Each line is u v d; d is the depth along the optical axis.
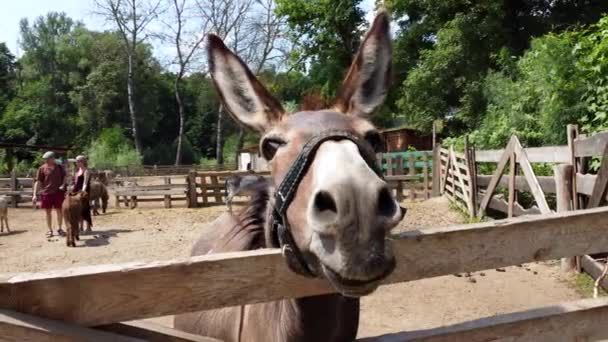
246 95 2.27
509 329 2.31
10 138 65.88
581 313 2.42
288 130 2.01
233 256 1.88
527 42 22.00
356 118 2.08
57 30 81.69
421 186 17.09
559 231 2.32
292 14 28.25
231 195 2.71
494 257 2.22
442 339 2.22
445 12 23.86
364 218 1.50
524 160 8.05
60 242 11.00
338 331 2.18
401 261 2.08
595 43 8.64
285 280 1.94
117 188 17.39
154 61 71.31
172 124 79.50
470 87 21.03
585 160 6.46
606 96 7.81
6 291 1.62
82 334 1.68
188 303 1.82
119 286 1.74
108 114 69.69
